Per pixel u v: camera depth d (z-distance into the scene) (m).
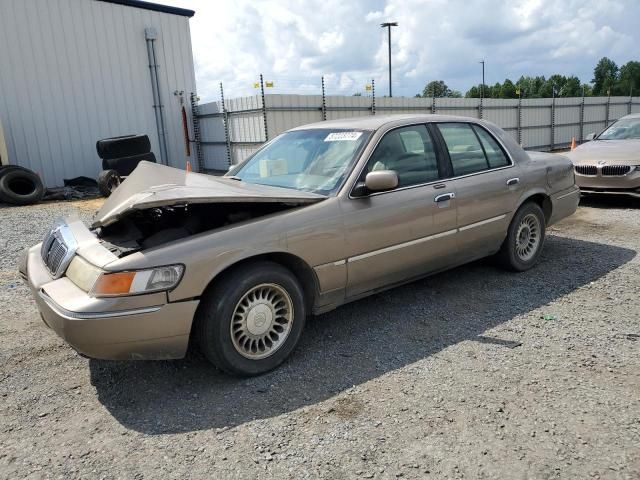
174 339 3.09
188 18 18.19
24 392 3.33
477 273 5.39
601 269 5.41
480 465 2.46
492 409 2.92
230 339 3.26
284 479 2.43
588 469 2.40
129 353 3.03
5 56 14.42
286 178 4.24
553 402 2.97
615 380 3.19
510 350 3.64
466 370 3.38
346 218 3.73
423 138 4.47
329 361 3.61
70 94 15.66
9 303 4.98
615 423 2.75
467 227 4.60
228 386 3.33
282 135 4.98
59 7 15.23
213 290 3.23
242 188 3.66
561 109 25.56
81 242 3.41
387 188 3.74
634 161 8.47
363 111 18.52
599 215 8.28
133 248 3.17
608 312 4.26
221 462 2.57
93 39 15.97
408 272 4.25
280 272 3.43
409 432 2.75
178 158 18.52
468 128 4.92
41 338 4.15
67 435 2.85
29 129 14.99
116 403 3.17
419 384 3.23
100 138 16.41
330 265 3.68
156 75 17.52
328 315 4.44
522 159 5.27
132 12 16.75
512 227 5.13
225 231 3.28
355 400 3.09
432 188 4.32
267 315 3.44
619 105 28.48
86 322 2.89
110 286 2.93
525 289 4.88
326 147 4.31
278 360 3.49
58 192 14.07
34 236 8.34
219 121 17.92
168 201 3.02
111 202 3.48
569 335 3.85
